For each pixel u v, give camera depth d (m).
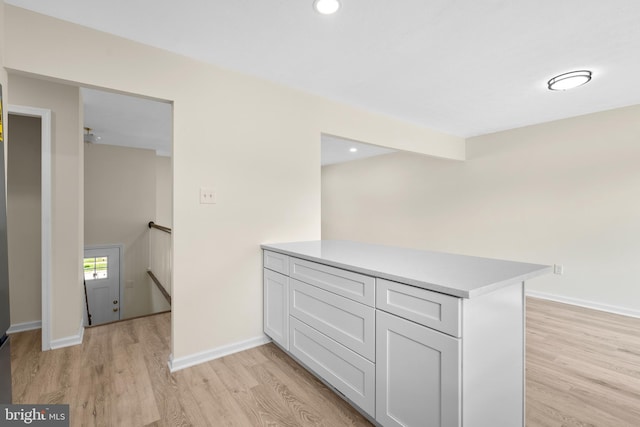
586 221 3.38
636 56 2.09
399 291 1.32
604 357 2.24
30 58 1.56
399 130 3.52
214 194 2.16
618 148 3.16
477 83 2.53
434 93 2.73
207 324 2.14
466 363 1.12
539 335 2.64
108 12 1.60
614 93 2.76
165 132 3.92
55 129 2.34
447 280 1.23
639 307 3.07
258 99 2.37
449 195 4.69
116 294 4.80
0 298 1.02
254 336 2.37
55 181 2.33
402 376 1.31
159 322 2.83
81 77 1.70
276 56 2.07
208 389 1.79
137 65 1.87
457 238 4.60
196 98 2.09
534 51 2.02
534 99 2.89
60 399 1.69
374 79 2.44
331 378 1.70
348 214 6.47
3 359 1.05
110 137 4.21
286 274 2.12
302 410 1.62
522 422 1.42
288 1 1.53
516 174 3.93
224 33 1.81
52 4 1.53
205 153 2.12
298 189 2.60
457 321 1.10
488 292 1.19
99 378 1.90
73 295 2.39
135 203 4.93
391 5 1.56
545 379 1.94
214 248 2.17
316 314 1.83
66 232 2.37
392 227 5.58
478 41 1.91
